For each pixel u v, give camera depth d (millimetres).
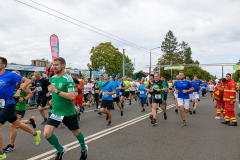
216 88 8156
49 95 6648
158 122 7363
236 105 13539
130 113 9672
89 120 7719
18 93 4039
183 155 3951
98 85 10430
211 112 10086
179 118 8266
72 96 3102
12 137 4125
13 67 18078
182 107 6711
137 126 6629
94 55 45219
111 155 3908
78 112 7574
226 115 7137
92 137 5199
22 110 5742
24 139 4996
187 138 5184
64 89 3154
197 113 9734
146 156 3877
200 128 6379
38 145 4508
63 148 3389
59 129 6070
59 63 3141
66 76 3184
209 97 21391
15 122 3832
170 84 22969
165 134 5586
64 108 3199
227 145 4609
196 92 9867
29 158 3715
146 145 4566
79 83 7273
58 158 3295
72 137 5176
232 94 6805
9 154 3928
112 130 6016
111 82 6621
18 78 3627
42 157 3773
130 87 14984
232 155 3969
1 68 3543
